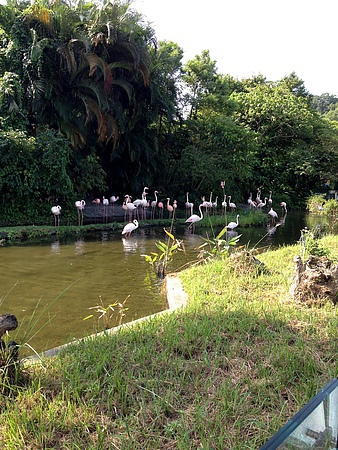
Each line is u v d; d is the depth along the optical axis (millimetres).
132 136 17516
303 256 6613
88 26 14758
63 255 8734
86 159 15367
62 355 3260
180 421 2451
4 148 12367
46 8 14383
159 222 15039
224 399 2639
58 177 13469
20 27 13875
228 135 19438
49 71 14156
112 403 2625
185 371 3023
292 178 27344
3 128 13000
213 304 4570
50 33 14344
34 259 8266
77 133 14930
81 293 5945
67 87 14945
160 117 19203
